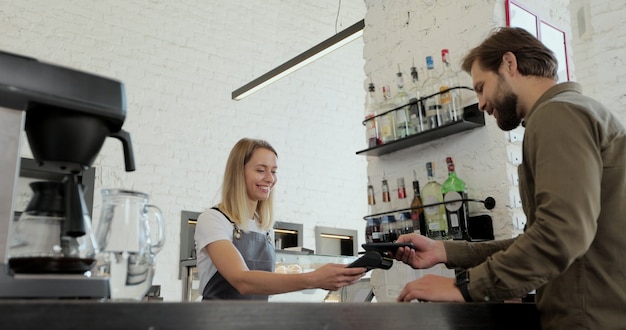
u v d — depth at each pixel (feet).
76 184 3.28
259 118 19.42
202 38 18.66
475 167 7.33
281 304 2.80
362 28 9.95
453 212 7.13
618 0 9.40
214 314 2.60
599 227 3.89
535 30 7.84
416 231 7.58
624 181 3.89
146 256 3.41
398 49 8.70
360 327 3.09
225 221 6.79
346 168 21.29
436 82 7.84
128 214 3.39
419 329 3.36
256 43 19.85
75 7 16.39
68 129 3.26
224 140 18.39
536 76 4.58
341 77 22.02
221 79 18.76
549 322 4.06
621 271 3.82
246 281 5.89
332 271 5.40
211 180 17.81
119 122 3.48
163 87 17.53
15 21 15.34
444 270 7.37
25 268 2.97
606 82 9.34
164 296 16.16
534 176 4.11
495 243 5.05
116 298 3.26
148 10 17.74
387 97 8.45
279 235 19.34
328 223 20.29
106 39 16.76
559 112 3.91
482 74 4.80
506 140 7.06
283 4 20.88
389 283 8.26
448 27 7.97
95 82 3.37
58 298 2.95
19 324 2.14
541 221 3.68
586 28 9.70
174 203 16.94
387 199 8.38
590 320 3.82
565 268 3.65
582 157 3.71
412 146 8.22
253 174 7.12
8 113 3.10
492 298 3.85
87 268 3.16
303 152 20.26
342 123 21.58
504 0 7.57
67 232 3.10
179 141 17.47
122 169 16.15
